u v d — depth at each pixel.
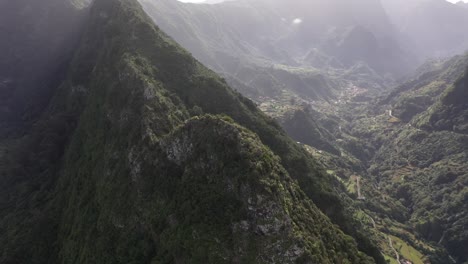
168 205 67.38
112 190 78.44
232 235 58.25
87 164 92.38
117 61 109.50
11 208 103.19
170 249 61.38
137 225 70.38
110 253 70.25
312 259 58.16
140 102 90.25
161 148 75.69
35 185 108.94
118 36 121.38
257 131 110.81
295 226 61.16
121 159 82.00
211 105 111.12
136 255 66.56
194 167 69.31
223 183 64.06
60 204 93.50
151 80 100.75
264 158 66.00
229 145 67.38
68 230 84.62
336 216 96.56
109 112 96.12
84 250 74.62
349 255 74.94
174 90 107.50
